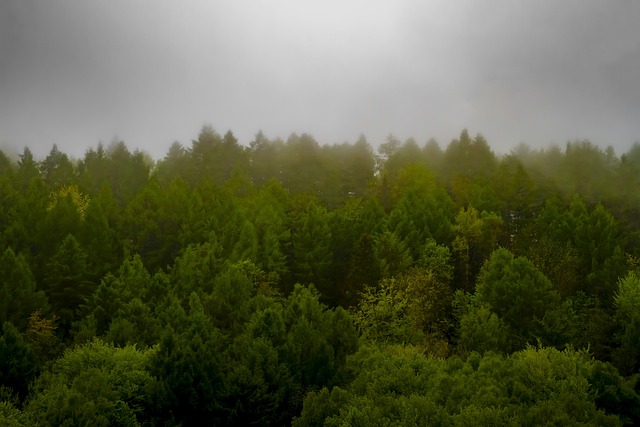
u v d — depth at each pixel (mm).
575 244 60969
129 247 68375
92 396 30094
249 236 63094
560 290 50438
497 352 39062
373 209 73812
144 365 36062
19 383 35938
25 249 61656
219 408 32656
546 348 34906
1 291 49031
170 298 48219
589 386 29969
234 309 47219
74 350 38469
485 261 57594
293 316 43594
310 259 61531
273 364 34375
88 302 52000
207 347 36188
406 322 45781
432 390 28906
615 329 41344
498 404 26797
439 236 65062
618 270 51188
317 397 28391
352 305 54219
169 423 32594
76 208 70750
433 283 51719
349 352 39156
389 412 25859
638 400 29094
